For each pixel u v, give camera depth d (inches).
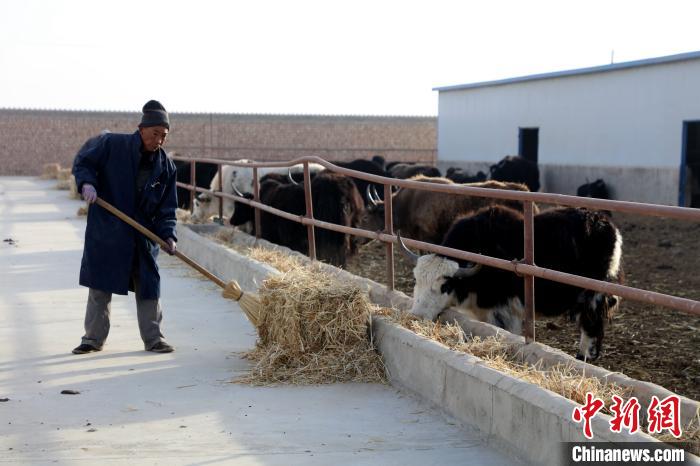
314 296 247.1
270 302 253.8
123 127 2031.3
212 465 175.9
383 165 1293.1
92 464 175.3
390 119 2098.9
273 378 239.8
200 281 421.4
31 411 209.5
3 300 366.3
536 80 1304.1
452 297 286.2
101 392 226.2
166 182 270.4
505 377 190.9
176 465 175.5
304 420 205.9
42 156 1982.0
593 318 314.3
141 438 191.5
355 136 2087.8
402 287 478.0
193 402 218.8
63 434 193.3
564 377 193.9
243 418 206.5
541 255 305.6
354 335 248.2
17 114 1958.7
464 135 1539.1
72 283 414.6
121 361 259.1
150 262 269.0
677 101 1027.9
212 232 586.6
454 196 477.1
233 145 2023.9
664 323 374.0
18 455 179.8
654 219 884.0
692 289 488.7
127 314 334.0
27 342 283.7
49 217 815.7
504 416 186.4
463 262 292.4
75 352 267.3
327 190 470.9
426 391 221.0
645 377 287.6
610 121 1145.4
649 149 1076.5
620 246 323.3
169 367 252.7
